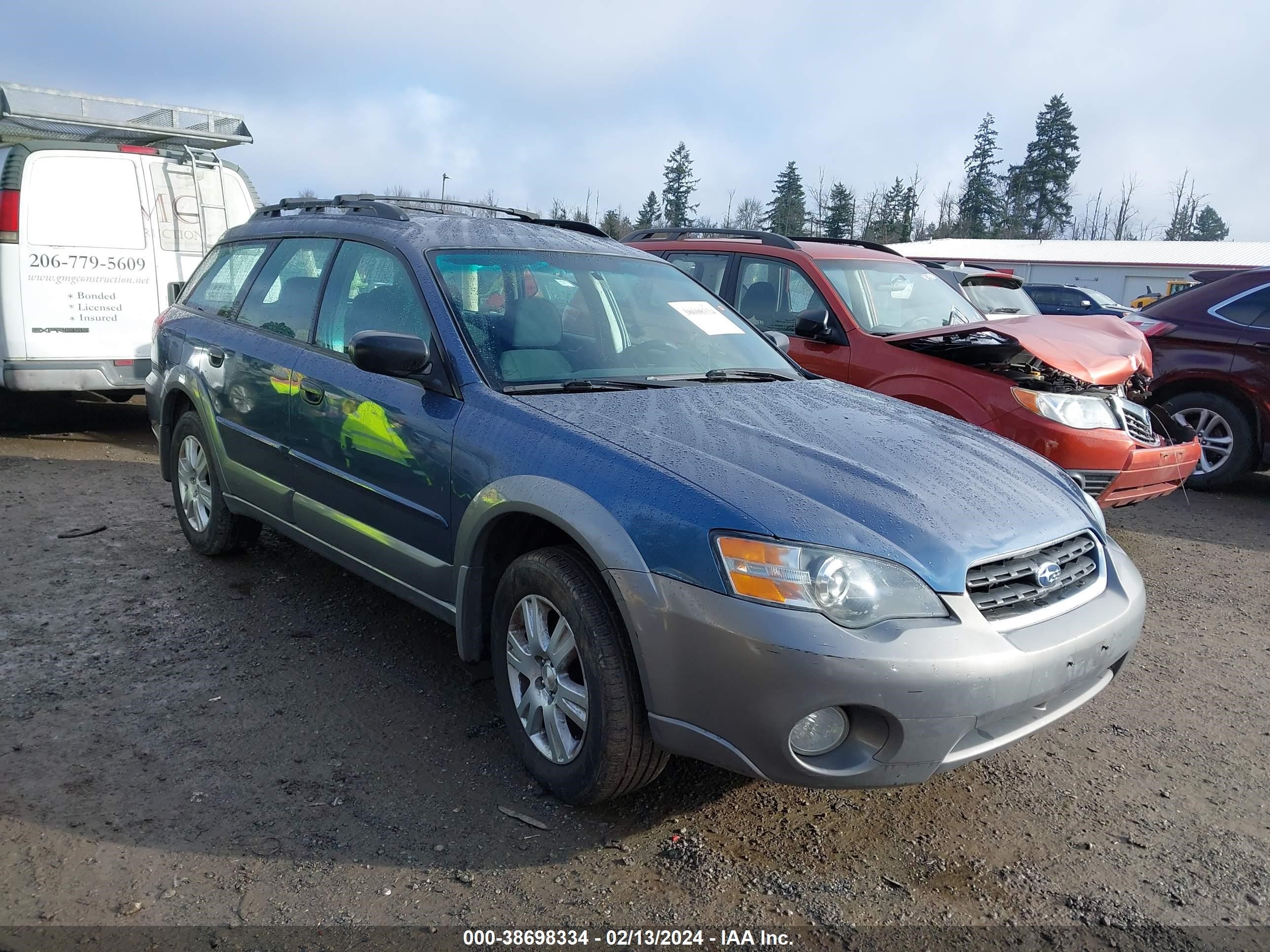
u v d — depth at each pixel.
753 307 6.67
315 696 3.64
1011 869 2.81
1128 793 3.27
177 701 3.55
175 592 4.61
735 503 2.60
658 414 3.20
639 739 2.75
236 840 2.74
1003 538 2.75
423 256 3.73
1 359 7.31
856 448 3.09
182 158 8.02
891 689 2.43
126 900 2.47
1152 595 5.39
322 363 3.95
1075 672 2.75
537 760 3.05
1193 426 8.13
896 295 6.62
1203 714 3.90
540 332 3.65
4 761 3.07
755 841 2.88
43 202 7.28
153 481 6.78
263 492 4.34
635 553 2.64
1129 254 45.31
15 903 2.43
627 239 7.89
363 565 3.78
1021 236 71.50
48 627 4.12
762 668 2.44
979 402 5.38
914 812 3.09
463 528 3.17
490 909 2.52
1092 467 5.17
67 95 7.61
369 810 2.93
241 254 4.98
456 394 3.35
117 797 2.92
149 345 7.83
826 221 60.47
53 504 6.00
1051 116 73.06
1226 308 7.98
